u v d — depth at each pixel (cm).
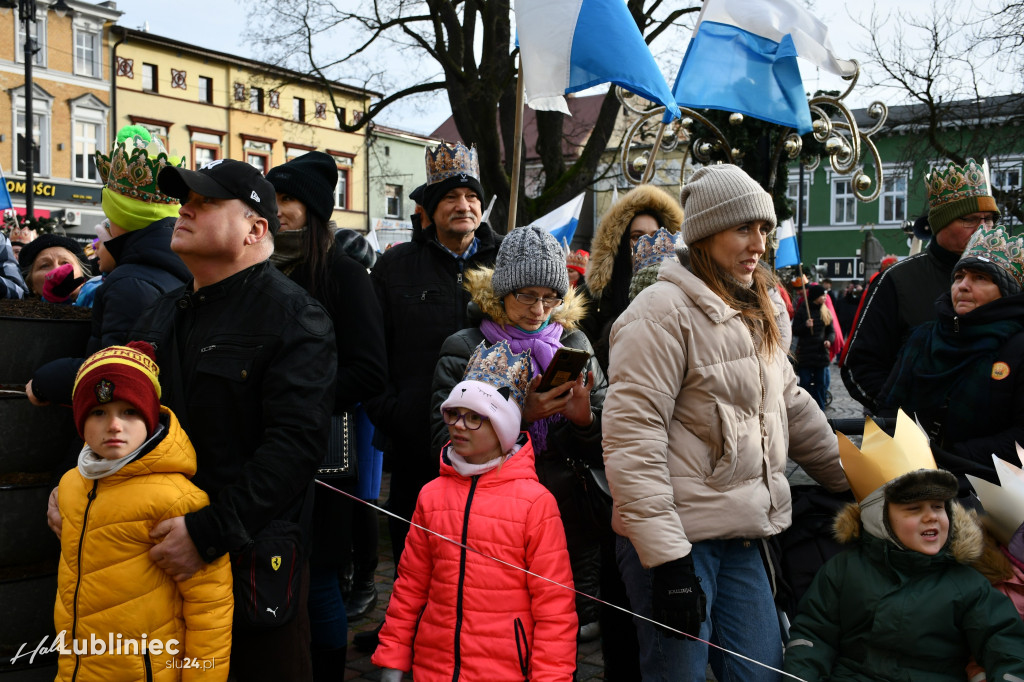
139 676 214
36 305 306
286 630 232
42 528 266
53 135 3328
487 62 1330
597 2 378
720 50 462
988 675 221
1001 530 251
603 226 373
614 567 273
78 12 3319
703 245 241
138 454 215
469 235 369
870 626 233
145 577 215
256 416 231
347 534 295
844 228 3869
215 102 3694
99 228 368
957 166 350
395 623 245
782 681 232
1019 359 283
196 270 239
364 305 301
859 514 243
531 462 250
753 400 233
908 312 360
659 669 232
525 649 232
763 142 580
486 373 252
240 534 214
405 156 4356
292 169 302
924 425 303
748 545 235
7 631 261
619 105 1359
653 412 227
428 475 339
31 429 267
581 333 302
